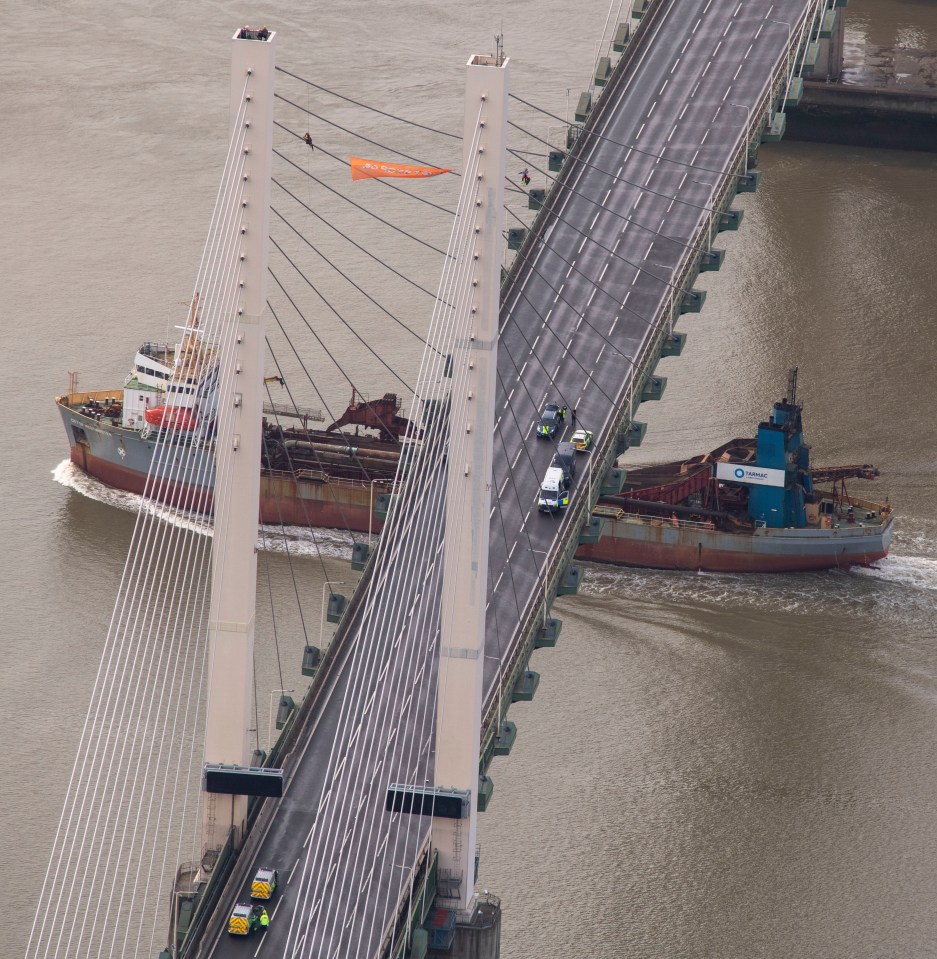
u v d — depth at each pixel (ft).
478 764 597.52
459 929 584.40
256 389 597.93
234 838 588.09
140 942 619.26
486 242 577.43
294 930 561.84
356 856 586.04
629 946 625.82
